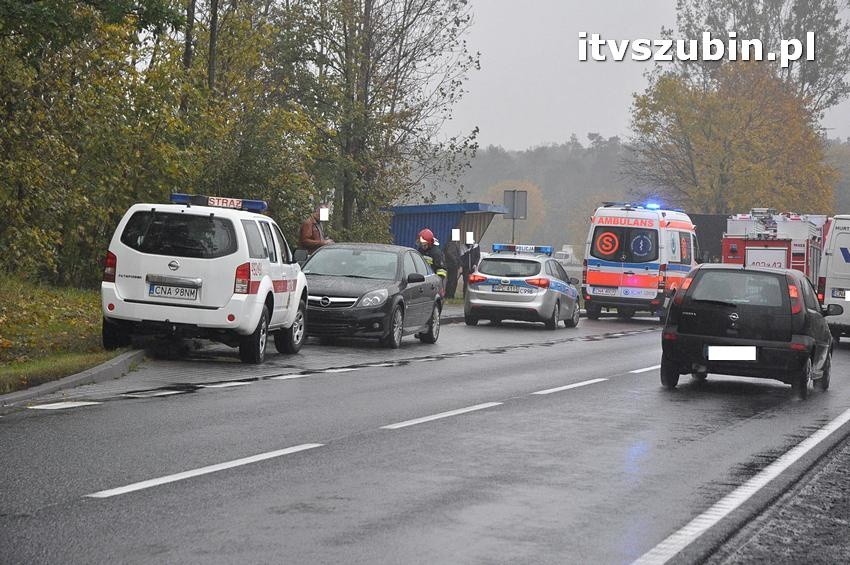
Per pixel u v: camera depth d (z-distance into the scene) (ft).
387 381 124.47
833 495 69.56
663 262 279.08
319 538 53.31
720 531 57.72
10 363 114.83
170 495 61.87
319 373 130.00
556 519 59.06
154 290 131.64
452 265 302.86
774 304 126.82
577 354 174.60
